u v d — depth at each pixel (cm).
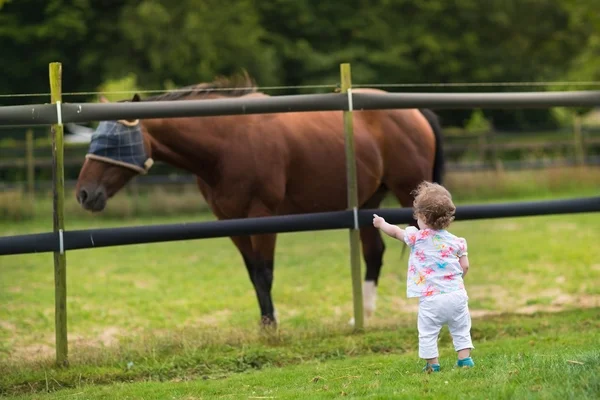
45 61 3512
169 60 3419
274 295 1279
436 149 1181
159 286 1377
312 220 955
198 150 969
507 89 4356
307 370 808
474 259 1555
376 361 834
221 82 1020
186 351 888
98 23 3503
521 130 4322
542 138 3378
